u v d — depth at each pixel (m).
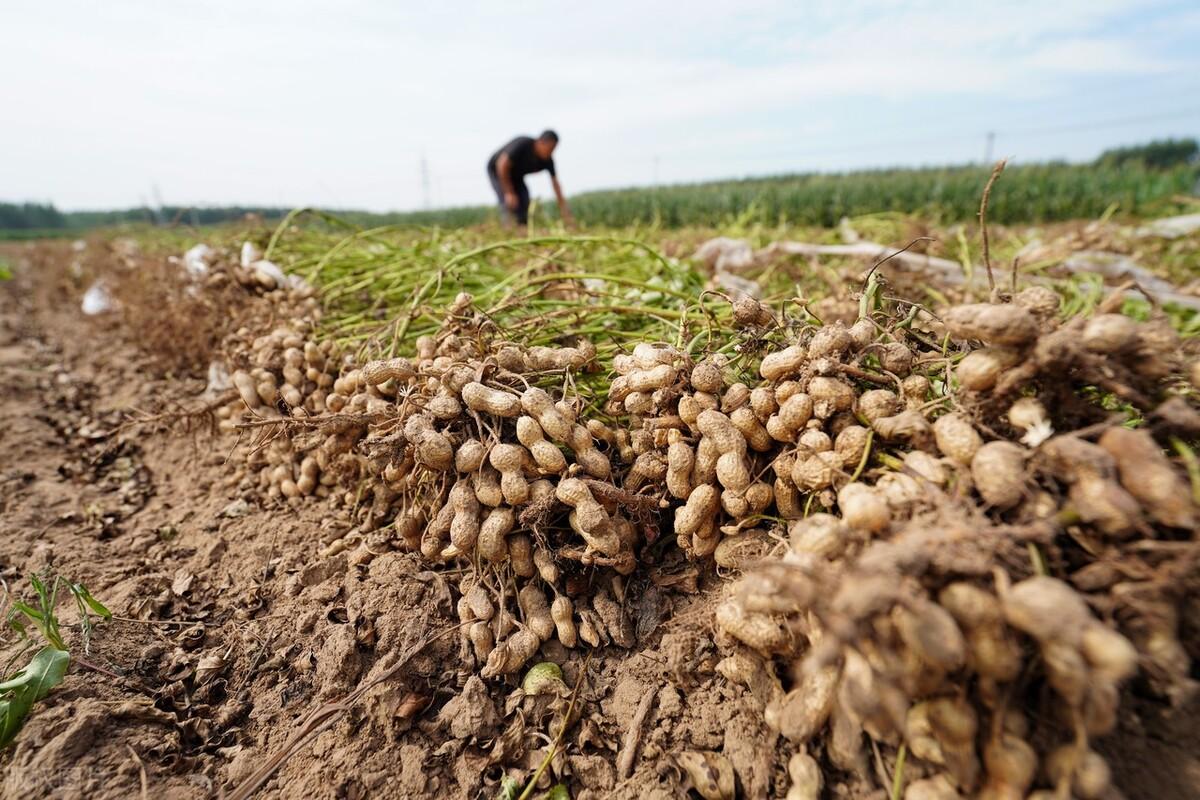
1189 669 1.36
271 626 2.15
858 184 18.50
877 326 1.92
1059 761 1.16
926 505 1.34
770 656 1.54
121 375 5.22
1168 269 5.42
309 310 3.46
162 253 6.14
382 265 4.06
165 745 1.74
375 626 2.04
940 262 5.00
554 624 1.98
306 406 2.80
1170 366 1.33
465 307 2.41
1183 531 1.23
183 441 3.67
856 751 1.36
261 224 5.16
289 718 1.85
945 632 1.10
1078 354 1.31
